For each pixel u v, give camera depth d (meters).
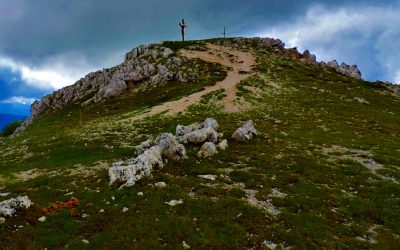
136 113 78.94
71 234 23.95
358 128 62.31
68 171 38.88
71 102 123.38
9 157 53.44
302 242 23.17
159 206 27.30
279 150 45.38
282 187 32.44
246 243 22.86
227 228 24.44
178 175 35.44
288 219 26.06
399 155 45.12
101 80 129.62
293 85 100.06
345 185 34.03
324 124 64.12
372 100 91.81
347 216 27.50
